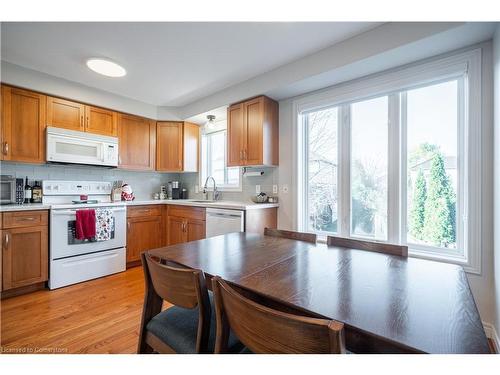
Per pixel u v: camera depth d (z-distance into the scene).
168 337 1.04
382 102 2.31
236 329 0.77
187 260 1.25
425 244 2.06
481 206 1.74
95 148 3.04
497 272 1.59
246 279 1.00
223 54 2.28
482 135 1.74
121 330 1.80
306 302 0.80
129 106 3.39
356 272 1.09
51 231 2.53
